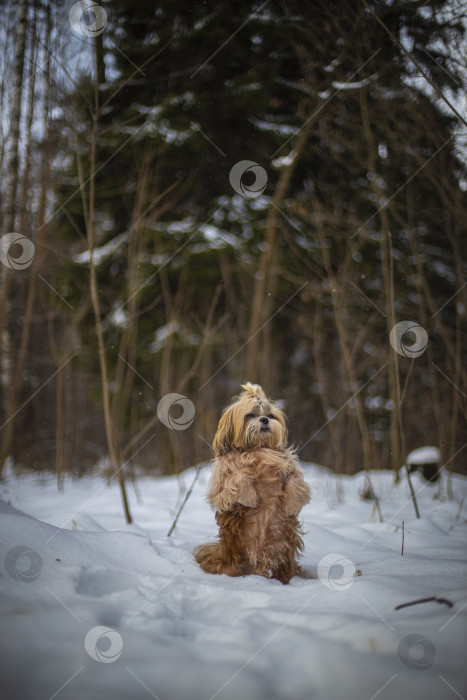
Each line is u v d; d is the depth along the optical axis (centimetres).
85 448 1221
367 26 696
